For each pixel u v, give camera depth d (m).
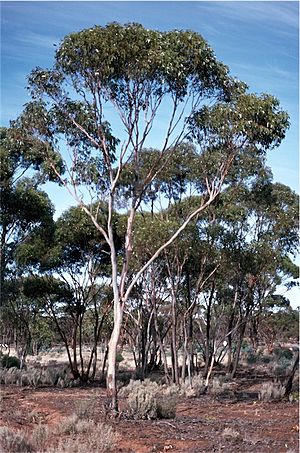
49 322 38.94
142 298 27.11
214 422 14.21
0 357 31.69
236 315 32.47
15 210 24.88
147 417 14.57
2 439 10.21
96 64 15.11
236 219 23.58
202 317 32.56
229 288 29.84
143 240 21.45
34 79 16.55
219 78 15.78
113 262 15.89
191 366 26.41
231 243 23.39
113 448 10.80
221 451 10.65
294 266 28.28
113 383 14.95
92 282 28.20
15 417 14.48
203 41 15.11
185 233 21.97
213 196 16.89
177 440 11.76
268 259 24.23
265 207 25.56
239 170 20.88
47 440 10.88
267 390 20.22
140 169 21.69
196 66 15.32
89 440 10.81
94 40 14.71
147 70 14.72
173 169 22.45
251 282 26.80
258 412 16.72
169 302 28.52
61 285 28.67
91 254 27.91
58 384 25.47
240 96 15.92
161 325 30.08
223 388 22.61
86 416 14.48
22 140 17.80
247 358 44.44
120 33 14.69
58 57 15.66
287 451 10.30
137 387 15.77
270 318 49.28
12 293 30.92
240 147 16.67
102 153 16.81
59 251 27.22
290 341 64.94
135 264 23.58
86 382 27.56
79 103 17.03
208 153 18.38
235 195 23.34
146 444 11.32
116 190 19.08
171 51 14.66
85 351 58.06
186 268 24.48
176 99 15.86
